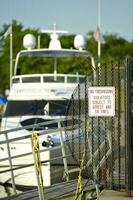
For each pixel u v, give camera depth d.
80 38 28.42
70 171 20.66
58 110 25.67
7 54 82.44
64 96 26.25
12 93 26.83
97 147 17.59
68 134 19.55
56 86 27.02
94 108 16.28
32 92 26.73
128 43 90.31
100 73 17.12
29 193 18.70
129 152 16.69
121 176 17.23
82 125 18.25
